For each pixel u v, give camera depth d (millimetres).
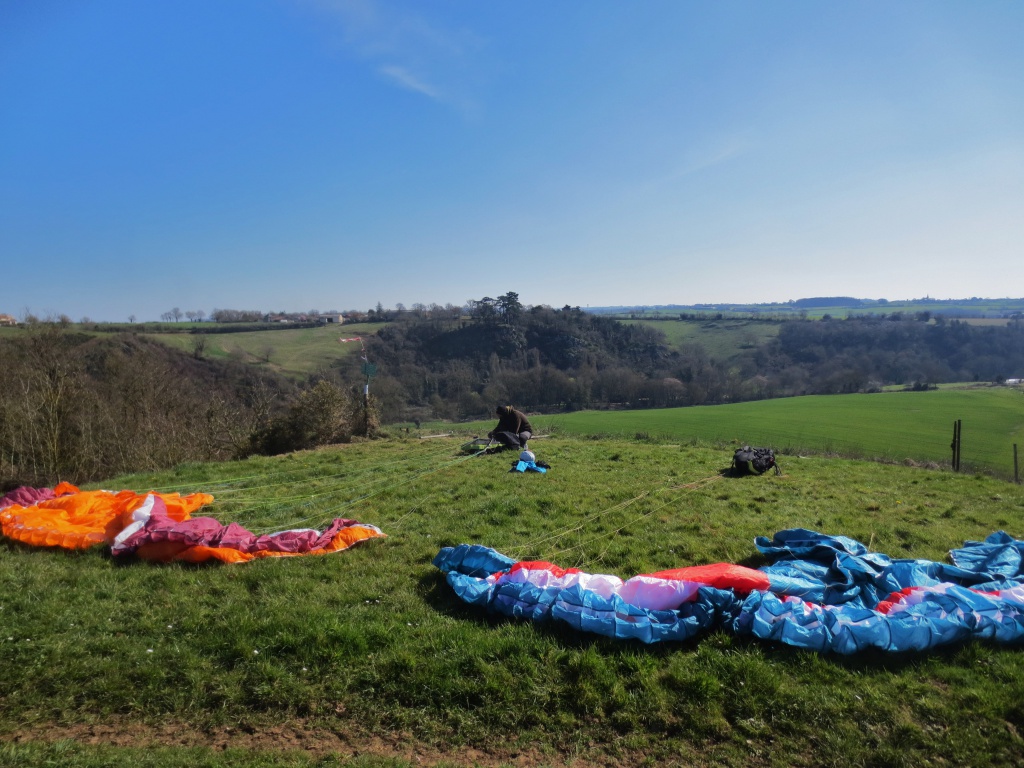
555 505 10438
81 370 26500
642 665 5305
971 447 29547
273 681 5273
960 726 4559
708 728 4684
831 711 4734
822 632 5430
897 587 6281
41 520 8578
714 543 8438
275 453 20297
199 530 8094
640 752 4543
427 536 8773
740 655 5363
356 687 5234
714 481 12578
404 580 7141
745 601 5855
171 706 5078
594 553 8180
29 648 5633
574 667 5266
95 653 5660
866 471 14109
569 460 14969
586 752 4574
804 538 7699
